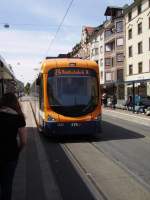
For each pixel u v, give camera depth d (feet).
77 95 52.49
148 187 26.37
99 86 53.62
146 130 65.67
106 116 101.76
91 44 289.94
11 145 18.44
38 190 26.09
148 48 183.73
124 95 216.33
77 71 53.16
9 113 18.42
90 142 50.96
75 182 28.30
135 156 39.27
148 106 113.80
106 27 246.27
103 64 256.52
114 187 26.48
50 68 52.95
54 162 36.65
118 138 54.75
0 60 35.42
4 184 18.78
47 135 53.67
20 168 33.76
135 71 201.36
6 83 42.50
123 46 219.61
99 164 35.12
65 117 51.78
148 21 182.19
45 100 52.26
